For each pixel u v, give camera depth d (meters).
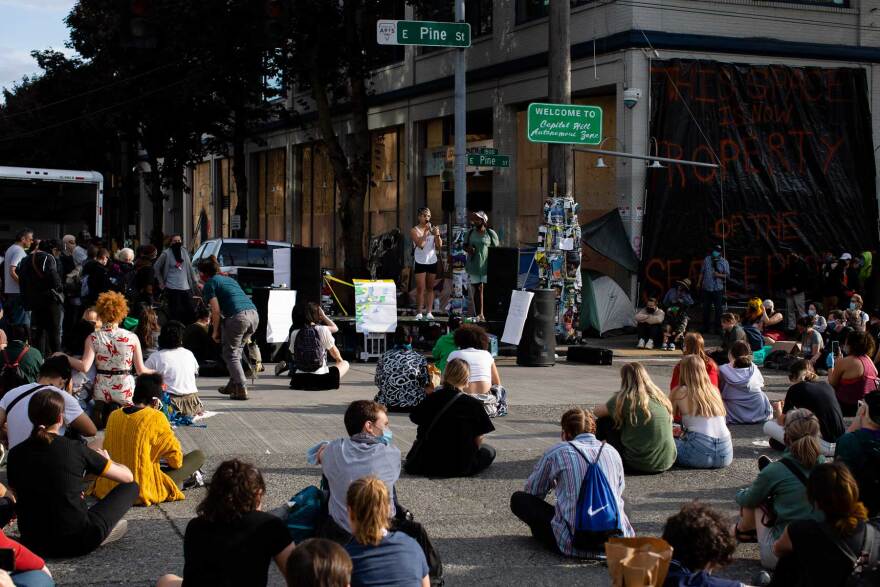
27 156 45.72
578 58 24.45
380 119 35.03
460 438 8.86
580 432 6.89
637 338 22.47
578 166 25.06
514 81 27.66
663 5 23.34
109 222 40.59
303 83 30.36
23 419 7.56
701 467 9.34
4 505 6.75
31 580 5.26
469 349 11.39
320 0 27.23
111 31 34.72
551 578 6.32
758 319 19.06
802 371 10.17
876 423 6.93
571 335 20.30
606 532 6.59
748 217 23.80
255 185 46.72
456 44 18.34
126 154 40.12
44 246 19.02
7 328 17.41
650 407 8.88
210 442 10.09
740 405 12.07
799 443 6.35
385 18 31.14
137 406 7.89
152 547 6.80
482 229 19.50
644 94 23.17
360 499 4.79
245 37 28.47
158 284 17.66
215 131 37.66
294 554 3.69
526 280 22.22
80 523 6.41
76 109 40.22
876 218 24.84
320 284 17.89
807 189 24.25
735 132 23.67
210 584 4.70
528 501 6.93
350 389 14.13
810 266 24.27
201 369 15.24
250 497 4.78
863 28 24.97
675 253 23.23
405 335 12.21
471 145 30.30
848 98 24.62
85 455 6.55
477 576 6.34
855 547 5.14
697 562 4.52
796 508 6.26
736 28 23.94
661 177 23.20
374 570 4.72
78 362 9.95
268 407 12.29
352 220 29.28
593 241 22.72
